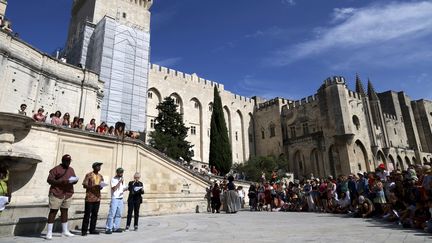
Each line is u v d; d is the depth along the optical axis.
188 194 18.88
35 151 12.78
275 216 14.73
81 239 7.79
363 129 53.50
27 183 12.34
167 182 17.83
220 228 9.72
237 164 53.19
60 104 28.23
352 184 15.16
